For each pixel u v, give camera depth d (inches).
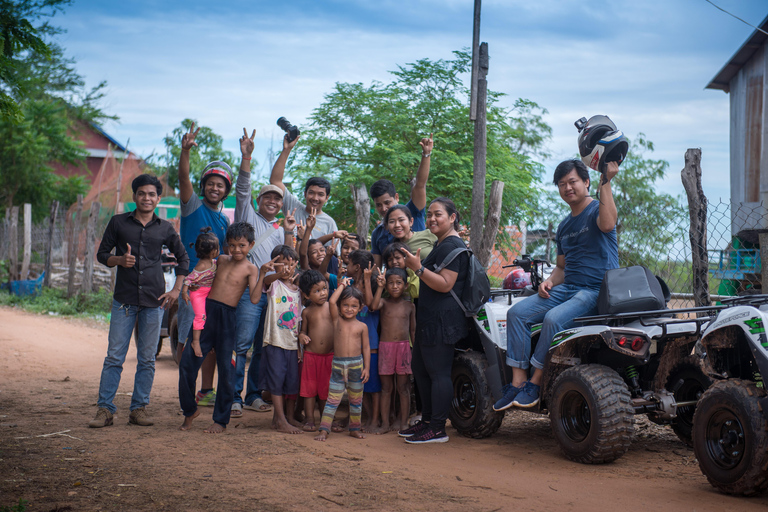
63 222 857.5
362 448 204.4
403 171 528.1
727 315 167.0
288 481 162.2
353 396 221.5
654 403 192.7
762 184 593.9
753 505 150.5
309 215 262.2
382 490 157.0
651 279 192.5
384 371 231.9
